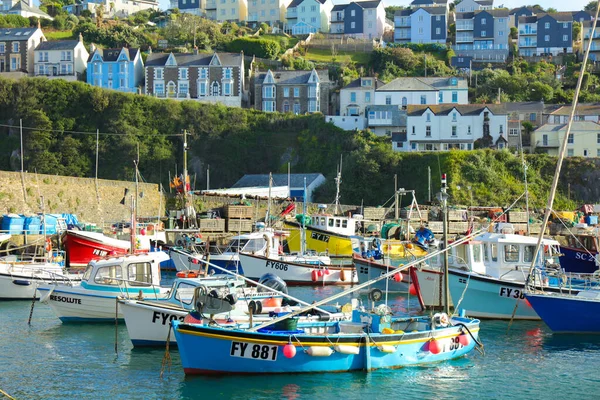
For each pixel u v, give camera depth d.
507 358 27.00
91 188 65.19
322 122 100.69
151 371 24.81
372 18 144.88
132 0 167.00
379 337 24.36
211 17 154.88
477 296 33.00
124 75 114.94
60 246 51.06
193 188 89.62
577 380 24.45
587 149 96.88
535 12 155.88
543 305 30.14
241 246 50.91
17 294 38.62
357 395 22.64
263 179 93.38
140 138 97.31
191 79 112.12
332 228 58.53
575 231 61.06
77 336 29.92
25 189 59.78
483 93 117.81
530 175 89.12
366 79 109.25
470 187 85.56
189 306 28.64
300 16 148.50
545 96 117.38
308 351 23.53
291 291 43.12
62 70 116.38
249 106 116.50
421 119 98.38
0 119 97.31
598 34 137.50
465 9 147.38
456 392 23.16
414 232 55.28
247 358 23.27
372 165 90.12
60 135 96.25
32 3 152.25
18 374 24.61
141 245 50.97
